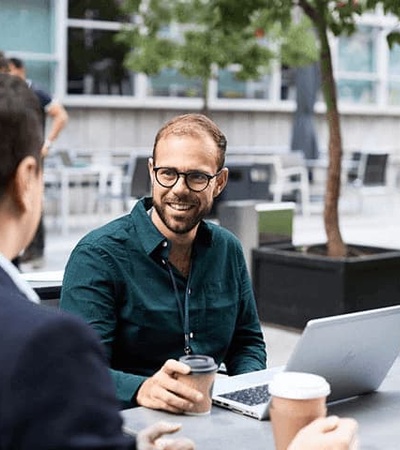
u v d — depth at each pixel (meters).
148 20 12.29
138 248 3.31
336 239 7.25
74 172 13.03
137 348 3.30
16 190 1.70
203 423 2.58
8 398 1.47
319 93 20.03
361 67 21.11
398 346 2.85
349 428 1.98
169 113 18.17
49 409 1.47
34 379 1.47
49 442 1.46
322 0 7.28
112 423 1.52
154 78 17.95
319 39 7.33
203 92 14.80
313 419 2.15
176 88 18.23
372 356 2.77
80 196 16.06
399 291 7.09
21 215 1.72
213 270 3.42
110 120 17.47
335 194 7.26
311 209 17.11
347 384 2.79
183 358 2.71
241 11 7.32
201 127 3.26
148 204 3.46
